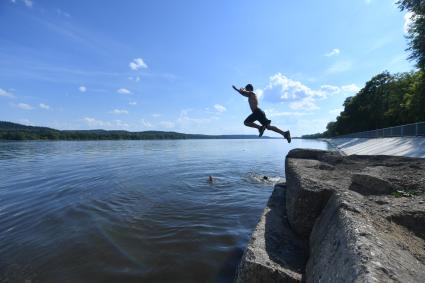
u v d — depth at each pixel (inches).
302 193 214.2
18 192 491.8
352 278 92.6
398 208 159.9
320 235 159.9
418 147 687.1
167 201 429.1
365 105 2469.2
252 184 578.9
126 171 770.2
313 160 370.9
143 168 842.8
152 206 399.5
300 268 165.9
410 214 152.1
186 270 219.9
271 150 1990.7
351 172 281.9
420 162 295.6
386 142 1021.8
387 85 2297.0
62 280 205.9
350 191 198.8
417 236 140.3
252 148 2367.1
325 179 249.8
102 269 220.5
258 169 824.3
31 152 1614.2
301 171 285.4
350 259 103.0
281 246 192.1
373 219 140.9
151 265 227.1
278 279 155.1
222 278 209.3
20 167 860.6
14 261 235.1
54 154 1453.0
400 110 1806.1
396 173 250.2
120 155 1409.9
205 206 401.7
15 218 345.1
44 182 589.6
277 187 370.9
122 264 228.5
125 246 262.2
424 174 235.1
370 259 96.3
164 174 714.8
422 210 154.8
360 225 125.8
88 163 987.9
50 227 312.5
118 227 311.4
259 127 330.6
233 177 667.4
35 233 295.3
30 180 615.5
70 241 273.1
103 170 790.5
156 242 271.6
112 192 490.6
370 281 84.4
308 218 208.7
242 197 461.1
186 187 542.6
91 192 490.3
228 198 454.0
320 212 206.1
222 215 359.9
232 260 236.2
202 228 310.2
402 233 137.1
